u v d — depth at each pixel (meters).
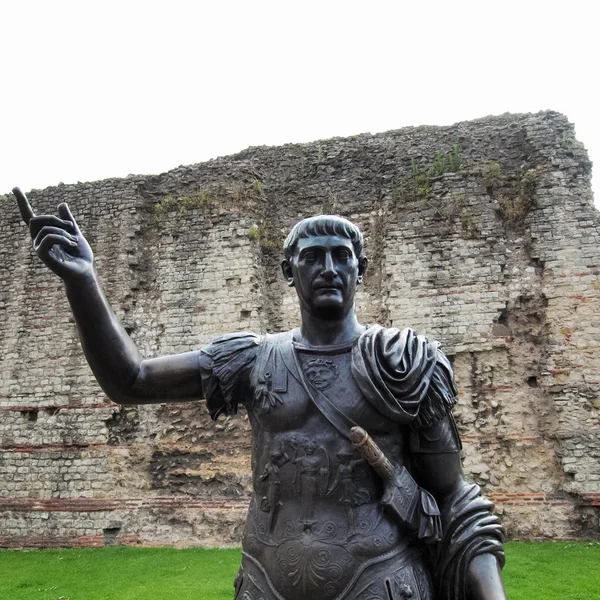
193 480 14.55
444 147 15.74
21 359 16.25
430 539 2.47
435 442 2.62
